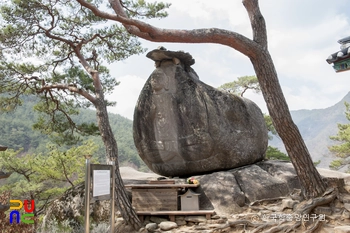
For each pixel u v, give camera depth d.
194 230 5.70
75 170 13.47
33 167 12.80
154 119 8.57
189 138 8.07
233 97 8.33
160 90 8.49
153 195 6.40
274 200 6.67
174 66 8.56
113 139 7.07
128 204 6.09
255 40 6.61
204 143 7.90
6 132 41.31
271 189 6.84
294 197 6.17
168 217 6.30
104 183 4.30
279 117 6.05
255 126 8.38
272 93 6.15
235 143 7.92
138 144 8.88
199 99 8.14
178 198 6.77
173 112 8.31
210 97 8.10
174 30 6.20
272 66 6.29
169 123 8.35
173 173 8.45
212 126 7.89
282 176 7.33
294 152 6.04
